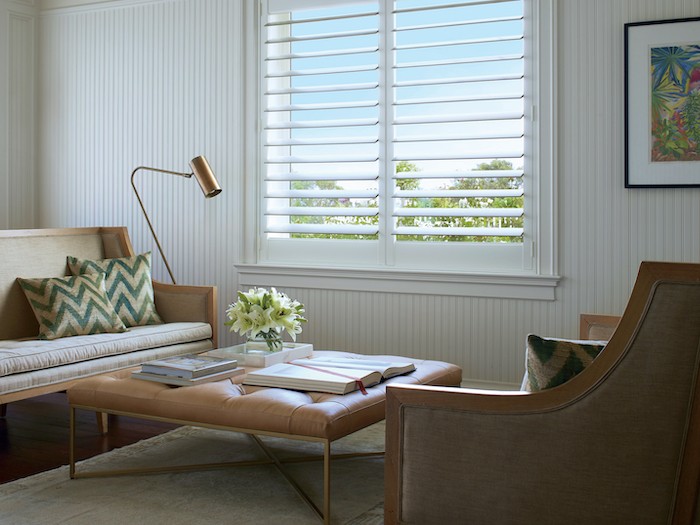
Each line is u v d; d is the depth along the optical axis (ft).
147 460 9.87
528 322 12.80
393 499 6.35
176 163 15.70
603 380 5.64
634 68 11.96
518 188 12.91
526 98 12.76
